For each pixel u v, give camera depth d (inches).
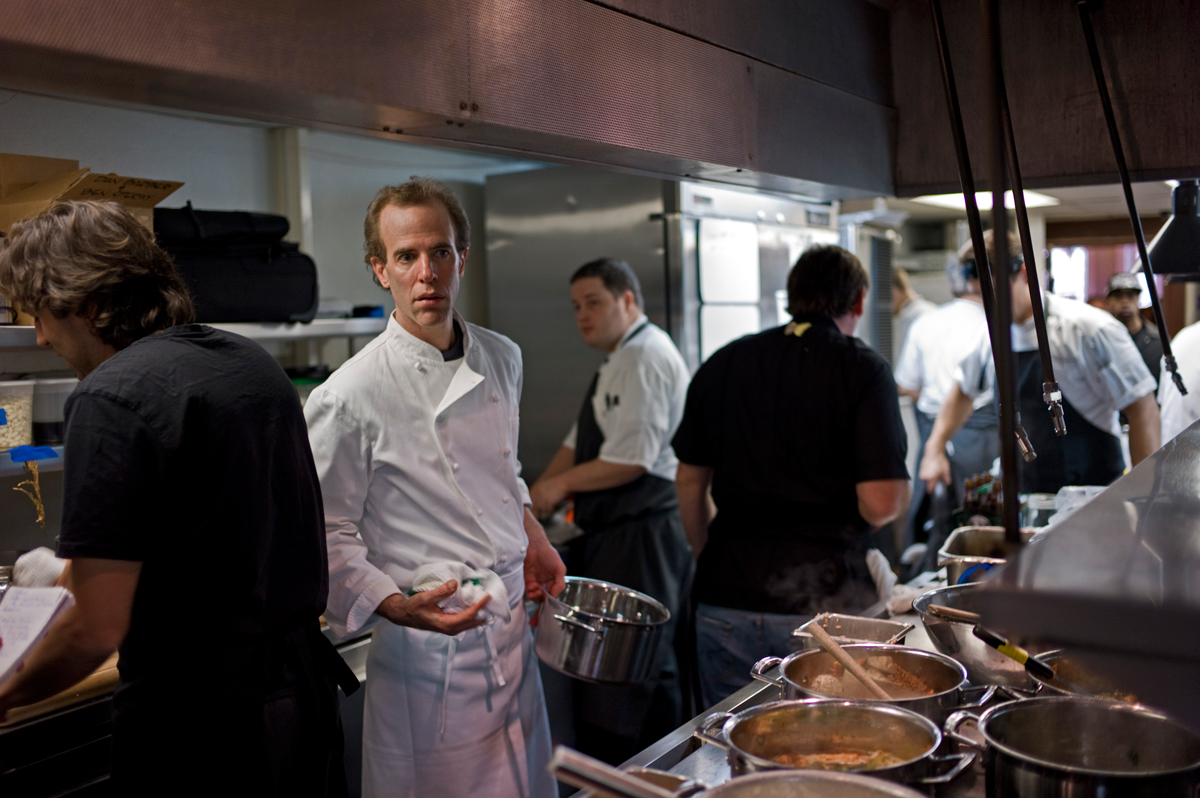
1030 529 72.7
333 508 63.6
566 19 54.4
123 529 45.3
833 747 41.2
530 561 76.1
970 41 78.4
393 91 46.1
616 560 107.6
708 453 88.3
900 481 77.3
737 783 33.2
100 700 63.2
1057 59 72.6
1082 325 103.3
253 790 49.9
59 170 79.7
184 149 109.7
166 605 48.6
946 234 231.0
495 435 68.5
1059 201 115.6
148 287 49.7
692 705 110.6
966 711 44.9
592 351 139.1
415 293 62.7
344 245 134.5
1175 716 25.6
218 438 47.6
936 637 51.1
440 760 65.1
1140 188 97.6
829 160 75.4
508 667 67.7
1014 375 32.9
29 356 92.1
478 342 70.1
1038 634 26.2
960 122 50.7
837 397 78.6
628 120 58.3
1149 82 69.1
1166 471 43.3
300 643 54.2
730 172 68.4
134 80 40.0
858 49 78.9
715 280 131.4
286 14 41.9
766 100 69.1
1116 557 29.1
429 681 64.9
